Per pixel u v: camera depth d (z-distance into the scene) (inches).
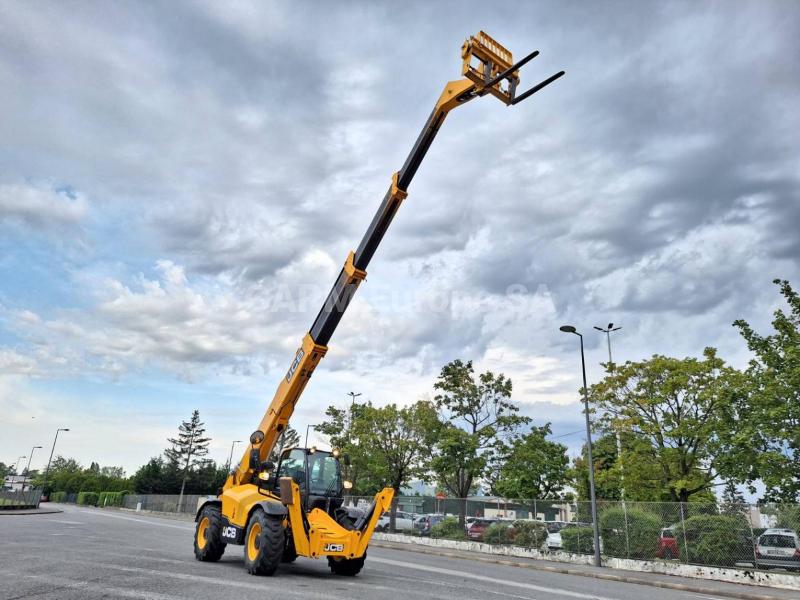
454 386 1334.9
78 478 4239.7
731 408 890.7
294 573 442.3
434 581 468.1
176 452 4119.1
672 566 778.8
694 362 1000.9
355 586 383.9
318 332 489.7
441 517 1227.2
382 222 477.7
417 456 1397.6
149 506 2738.7
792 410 788.6
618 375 1066.7
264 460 510.3
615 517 903.1
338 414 1563.7
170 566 425.4
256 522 427.2
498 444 1289.4
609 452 1301.7
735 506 765.3
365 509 476.1
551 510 1023.6
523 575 646.5
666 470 995.9
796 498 788.6
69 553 482.0
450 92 450.9
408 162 474.0
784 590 640.4
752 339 877.8
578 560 914.7
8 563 396.2
